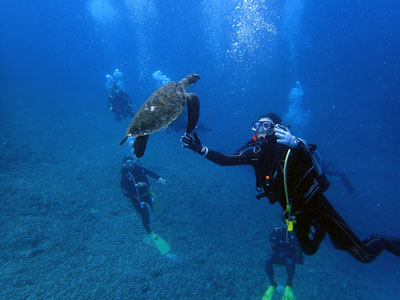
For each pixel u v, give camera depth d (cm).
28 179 676
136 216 617
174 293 411
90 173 812
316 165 163
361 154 1570
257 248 597
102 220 574
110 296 380
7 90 1838
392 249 202
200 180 930
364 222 917
